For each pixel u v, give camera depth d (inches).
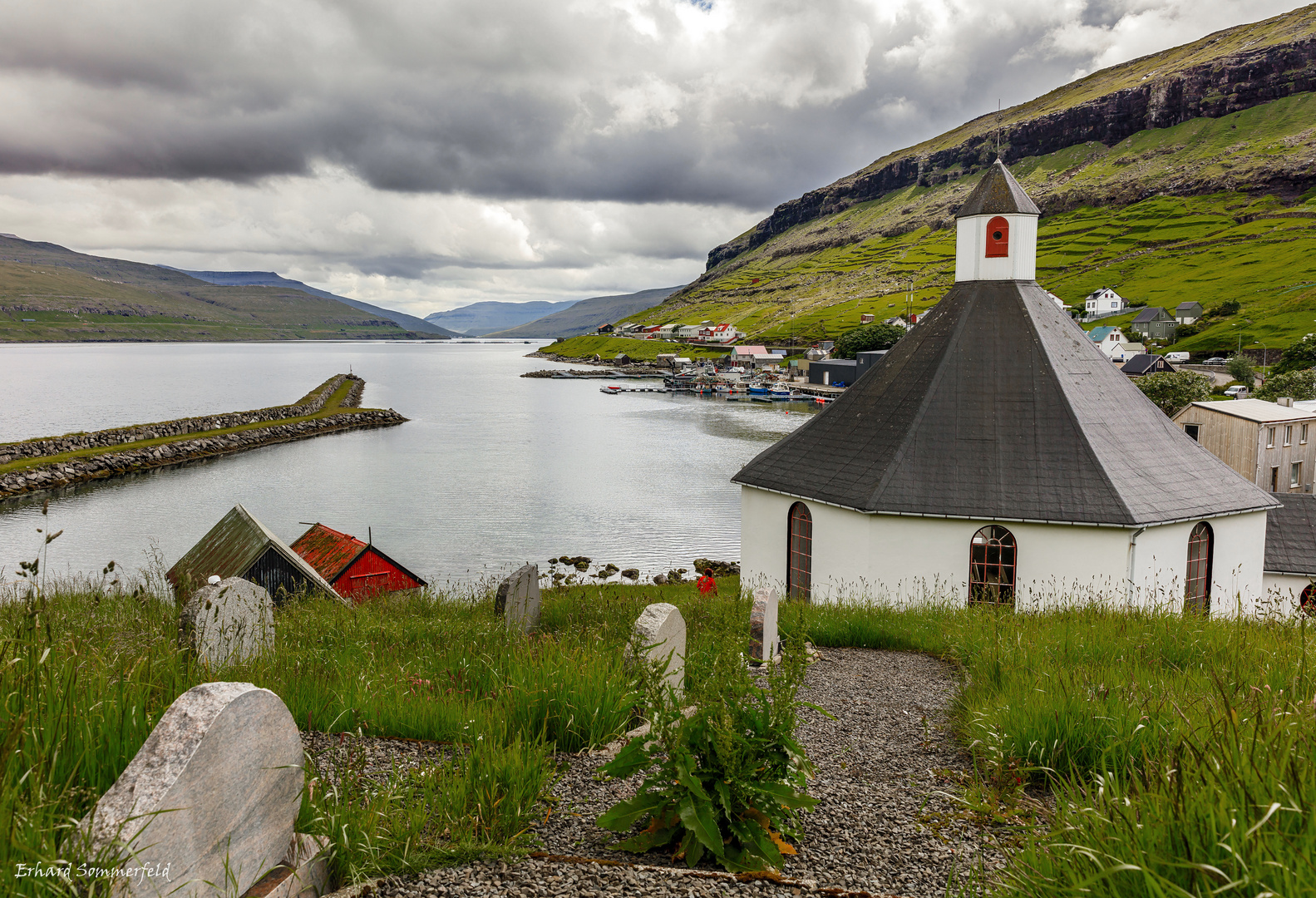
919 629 555.5
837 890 177.9
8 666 189.5
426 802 205.5
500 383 7485.2
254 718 157.0
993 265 938.7
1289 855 124.3
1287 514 1185.4
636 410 5162.4
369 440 3730.3
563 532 2025.1
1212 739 178.2
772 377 7145.7
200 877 142.4
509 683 311.6
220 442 3353.8
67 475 2605.8
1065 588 778.2
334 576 988.6
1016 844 209.0
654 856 199.6
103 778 169.2
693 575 1625.2
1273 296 6058.1
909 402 893.2
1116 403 876.0
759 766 203.0
